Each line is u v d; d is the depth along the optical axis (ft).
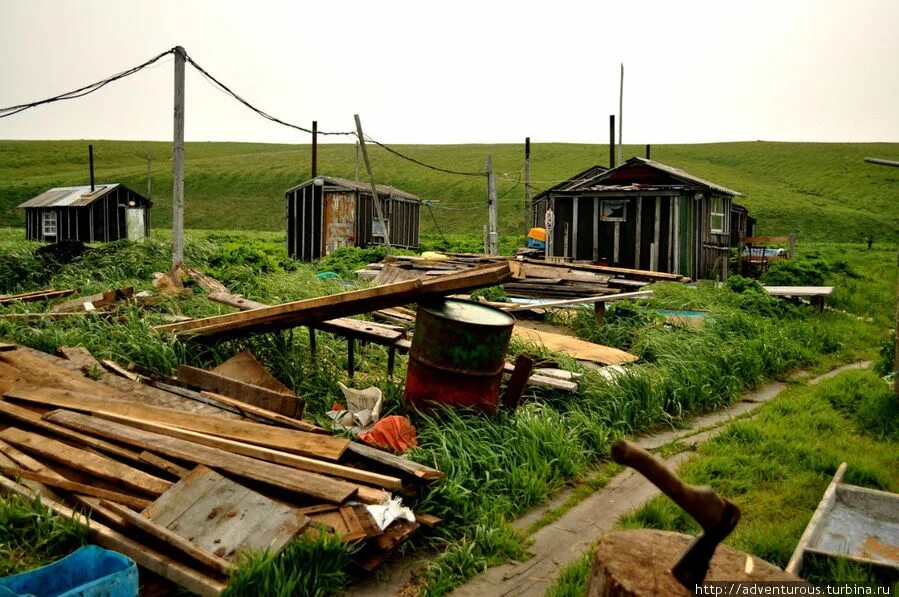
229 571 13.91
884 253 132.26
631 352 37.93
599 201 74.59
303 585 14.19
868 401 29.19
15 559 15.03
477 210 226.99
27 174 284.00
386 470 18.53
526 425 23.32
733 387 32.50
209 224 213.05
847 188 251.19
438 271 49.78
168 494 16.40
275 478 16.72
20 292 47.19
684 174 75.51
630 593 8.57
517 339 36.27
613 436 25.76
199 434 19.11
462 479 19.57
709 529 7.41
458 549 16.74
